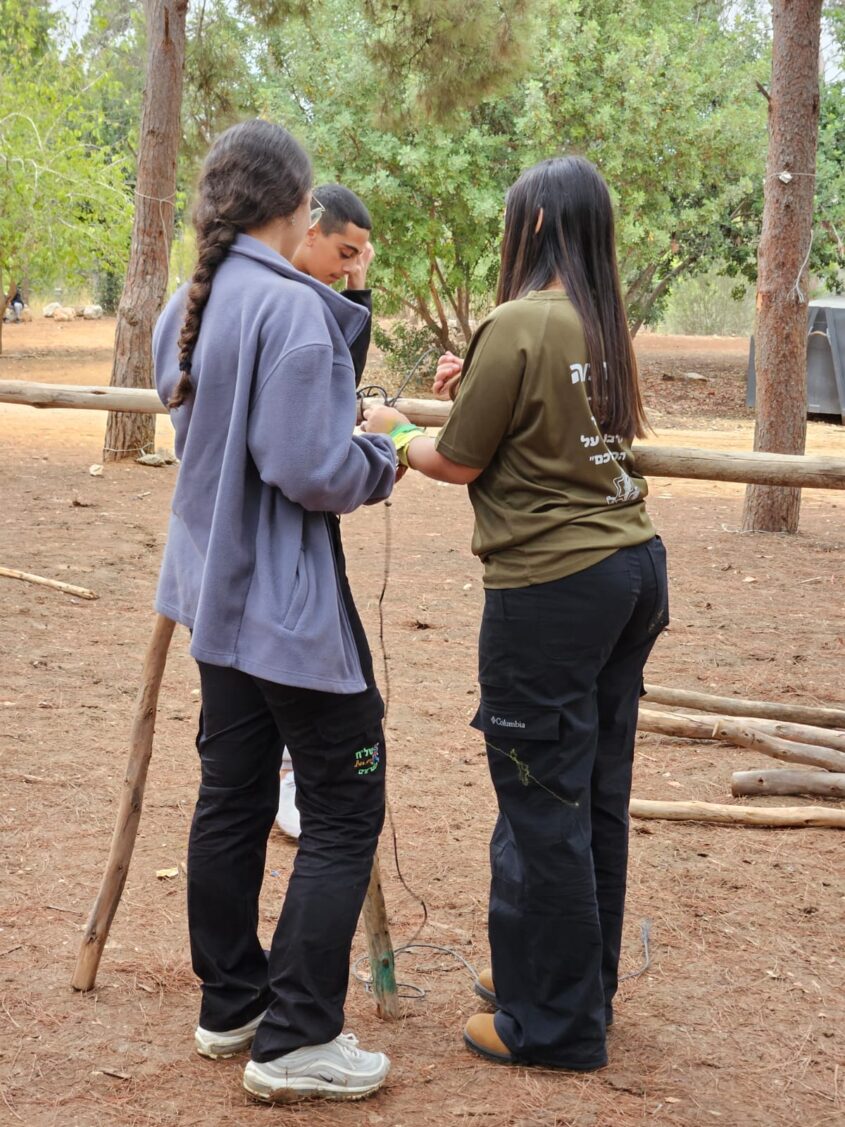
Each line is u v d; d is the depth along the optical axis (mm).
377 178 19266
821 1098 2623
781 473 2998
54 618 6770
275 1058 2516
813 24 9570
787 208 9758
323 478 2295
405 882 3701
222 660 2402
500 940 2695
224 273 2428
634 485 2596
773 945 3365
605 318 2523
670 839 4125
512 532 2516
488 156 20219
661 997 3061
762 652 6617
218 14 15336
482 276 20719
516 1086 2631
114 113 30641
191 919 2668
